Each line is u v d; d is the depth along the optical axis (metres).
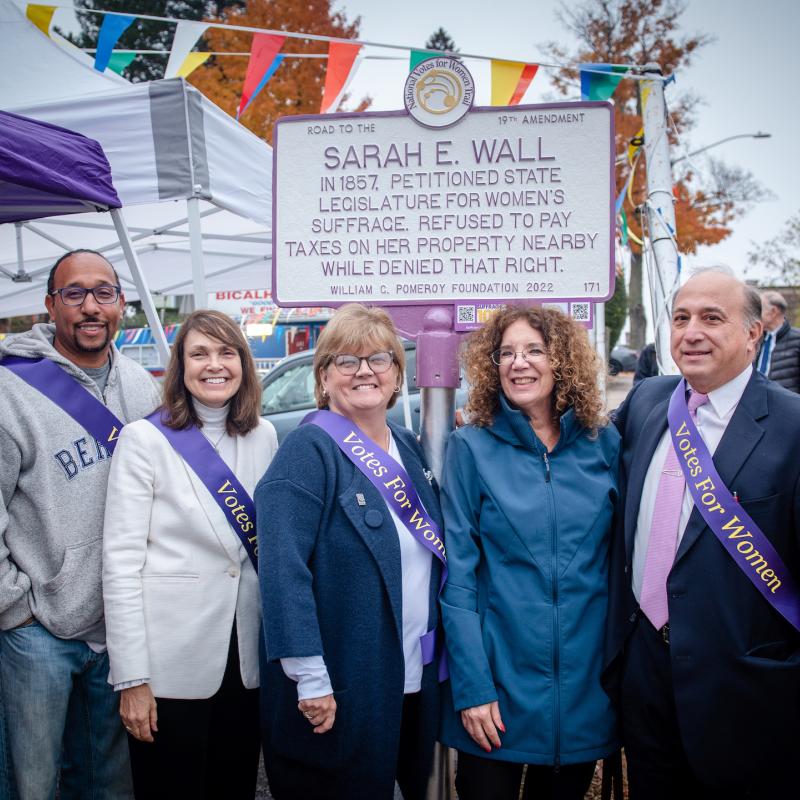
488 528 1.95
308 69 10.25
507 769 1.92
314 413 2.03
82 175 2.46
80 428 2.11
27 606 2.02
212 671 2.00
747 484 1.79
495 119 2.20
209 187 3.77
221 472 2.07
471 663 1.86
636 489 1.95
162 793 2.02
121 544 1.98
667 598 1.85
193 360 2.07
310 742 1.85
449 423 2.27
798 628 1.75
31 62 3.73
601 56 13.09
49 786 2.04
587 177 2.19
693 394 1.96
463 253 2.23
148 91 3.65
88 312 2.17
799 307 20.03
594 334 6.06
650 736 1.88
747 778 1.76
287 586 1.77
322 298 2.27
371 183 2.24
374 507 1.89
